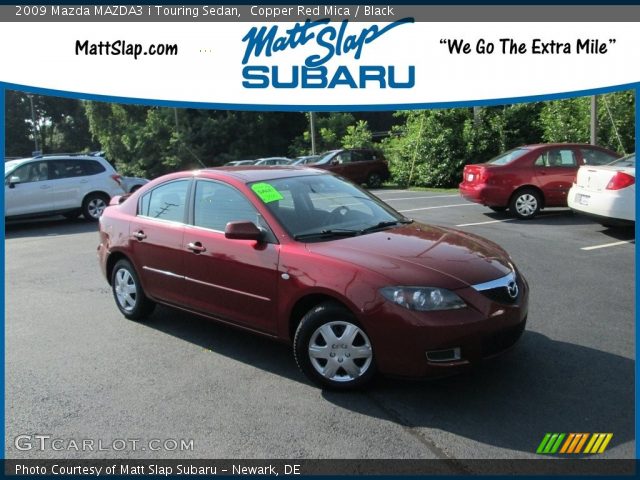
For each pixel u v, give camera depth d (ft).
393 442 10.98
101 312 20.01
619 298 19.26
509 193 36.14
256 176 16.06
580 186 30.35
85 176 46.03
